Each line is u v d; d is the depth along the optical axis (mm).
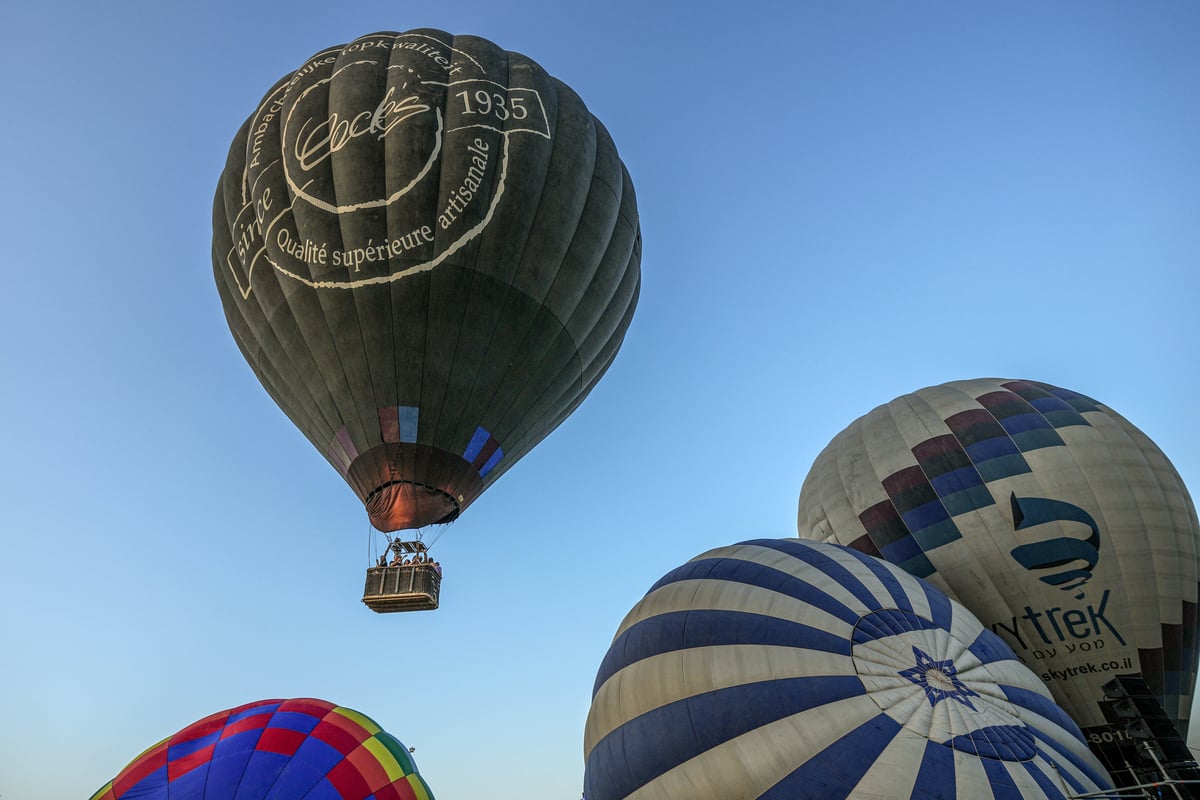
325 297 18828
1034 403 21531
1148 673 18000
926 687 12328
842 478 22578
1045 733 12336
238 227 20562
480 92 20516
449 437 18969
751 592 14523
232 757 14852
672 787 12938
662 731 13523
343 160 19281
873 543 21031
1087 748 12875
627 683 14758
